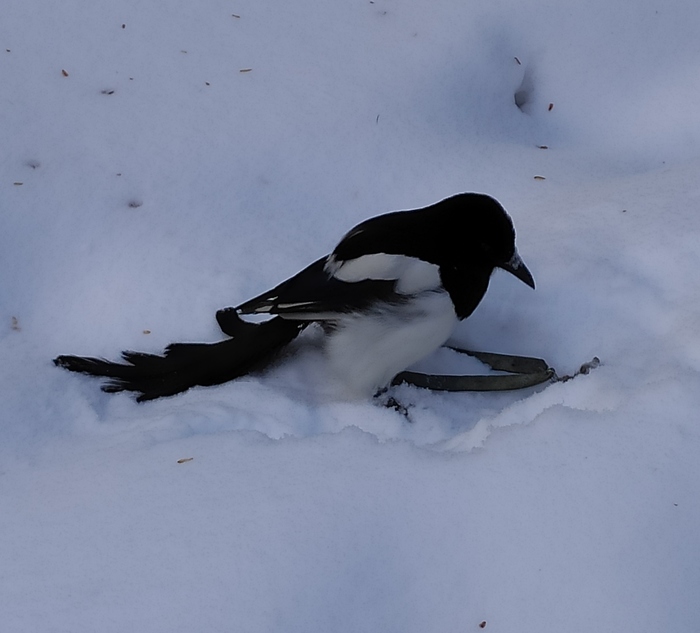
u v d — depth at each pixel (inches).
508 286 204.1
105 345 197.9
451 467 146.7
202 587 130.0
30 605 130.5
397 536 135.6
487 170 237.1
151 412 180.7
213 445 160.6
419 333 173.6
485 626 126.6
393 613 128.5
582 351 192.9
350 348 177.2
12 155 232.4
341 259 175.6
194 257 209.8
